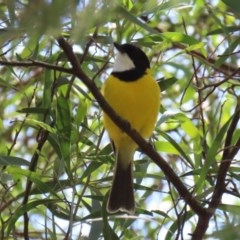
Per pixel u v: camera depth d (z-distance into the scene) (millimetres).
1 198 8516
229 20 10398
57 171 7742
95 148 8453
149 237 9898
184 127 8109
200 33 11633
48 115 8055
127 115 8414
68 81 8172
